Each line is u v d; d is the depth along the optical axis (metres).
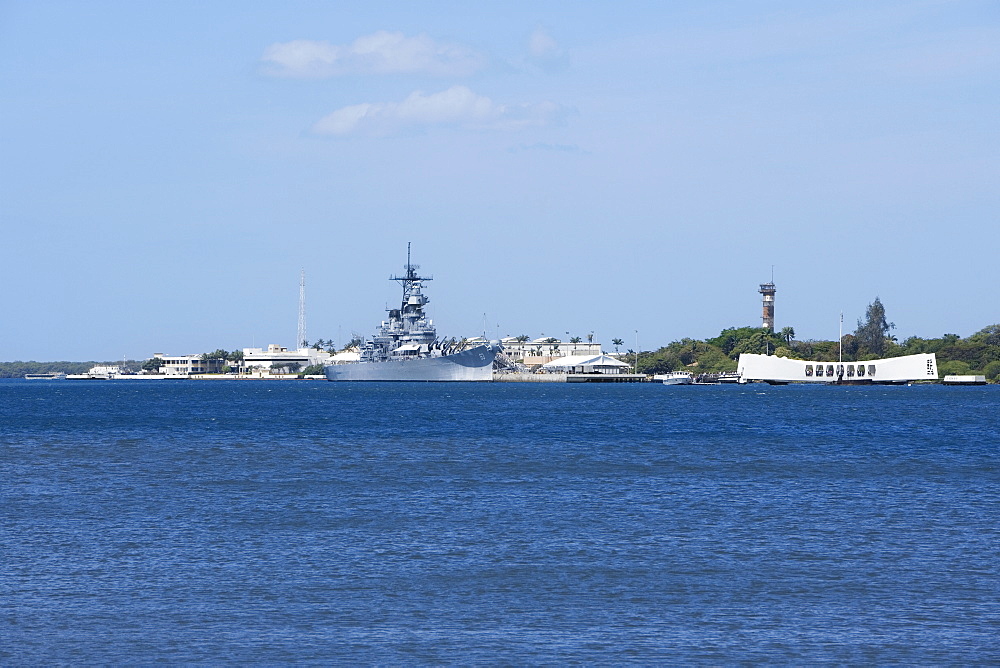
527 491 132.50
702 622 70.44
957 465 167.25
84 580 81.38
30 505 120.50
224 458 178.50
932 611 72.94
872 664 62.22
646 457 179.25
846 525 106.00
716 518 110.44
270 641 66.12
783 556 90.44
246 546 94.81
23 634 67.50
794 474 153.00
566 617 71.56
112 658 63.03
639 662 62.44
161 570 84.88
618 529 103.56
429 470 157.88
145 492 132.25
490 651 64.25
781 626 69.50
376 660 62.69
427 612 72.69
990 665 62.03
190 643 65.75
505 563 87.56
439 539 98.19
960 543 96.25
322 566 86.44
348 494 129.75
